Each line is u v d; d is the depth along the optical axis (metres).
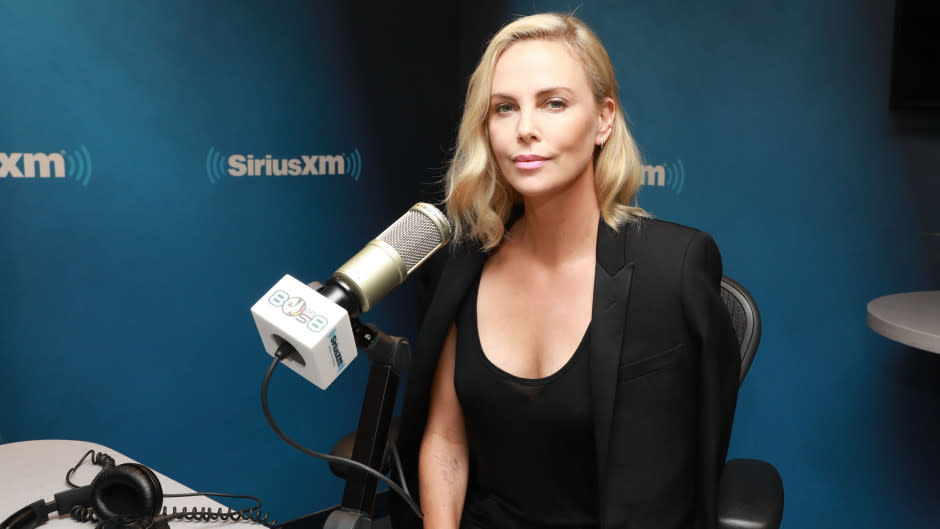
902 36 2.19
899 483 2.37
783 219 2.49
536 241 1.19
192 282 2.61
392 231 0.84
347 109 3.00
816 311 2.46
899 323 1.66
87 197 2.34
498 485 1.22
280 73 2.77
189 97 2.53
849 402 2.43
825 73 2.36
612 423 1.11
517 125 1.02
